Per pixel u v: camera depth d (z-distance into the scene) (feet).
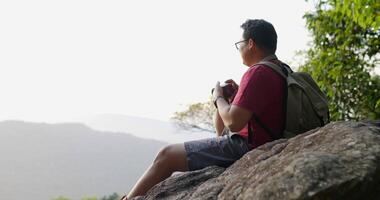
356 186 6.56
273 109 10.73
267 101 10.68
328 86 27.63
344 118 27.48
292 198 6.56
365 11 20.34
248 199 7.16
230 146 10.92
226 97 12.25
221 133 12.37
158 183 10.71
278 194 6.75
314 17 29.12
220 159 10.91
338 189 6.51
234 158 10.94
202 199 8.64
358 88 26.99
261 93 10.67
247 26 11.67
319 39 29.45
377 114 26.66
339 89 27.40
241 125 10.72
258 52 11.53
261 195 6.96
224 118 11.02
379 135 7.70
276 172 7.25
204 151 10.95
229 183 8.70
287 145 8.90
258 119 10.68
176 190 10.12
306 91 10.74
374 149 7.14
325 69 27.81
